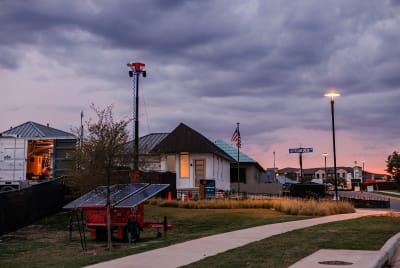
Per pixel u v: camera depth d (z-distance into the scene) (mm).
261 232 18781
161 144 42562
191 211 30219
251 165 64125
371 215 27281
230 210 31000
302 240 15172
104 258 13180
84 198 19781
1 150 30469
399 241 15281
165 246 15344
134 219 19141
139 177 27359
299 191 46125
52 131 37562
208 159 42281
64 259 14945
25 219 25141
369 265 10773
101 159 21297
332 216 27203
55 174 30328
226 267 10789
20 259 15648
